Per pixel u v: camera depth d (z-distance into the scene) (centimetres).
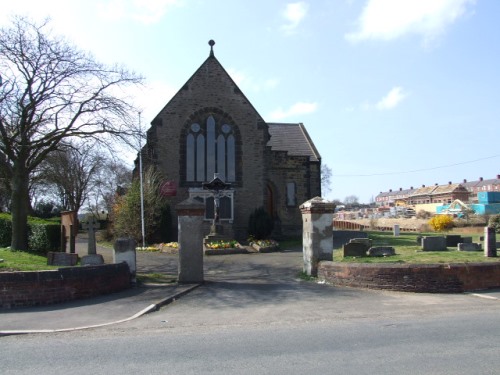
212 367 631
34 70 1834
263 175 3175
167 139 3075
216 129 3150
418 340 761
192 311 1057
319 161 3631
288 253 2506
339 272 1412
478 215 4906
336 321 933
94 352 716
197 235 1496
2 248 2041
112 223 3278
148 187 2906
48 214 5541
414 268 1284
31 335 845
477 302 1123
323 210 1555
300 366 629
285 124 4122
